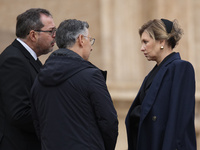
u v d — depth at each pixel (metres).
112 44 28.98
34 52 10.41
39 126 9.09
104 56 29.16
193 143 8.90
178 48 27.48
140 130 9.19
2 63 9.73
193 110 8.93
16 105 9.39
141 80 28.56
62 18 32.50
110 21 29.06
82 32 8.82
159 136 8.97
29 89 9.74
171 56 9.40
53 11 32.69
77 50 8.81
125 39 28.75
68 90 8.30
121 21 28.83
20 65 9.70
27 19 10.21
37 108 8.81
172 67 9.15
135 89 27.75
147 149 9.20
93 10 31.39
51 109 8.40
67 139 8.23
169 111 8.84
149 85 9.55
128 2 28.77
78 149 8.16
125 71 28.64
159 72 9.26
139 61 28.73
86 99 8.31
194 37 28.59
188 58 27.53
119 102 27.47
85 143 8.22
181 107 8.85
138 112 9.58
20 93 9.52
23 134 9.90
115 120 8.45
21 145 9.87
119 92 27.64
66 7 32.41
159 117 9.04
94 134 8.35
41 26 10.23
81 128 8.25
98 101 8.26
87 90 8.27
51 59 8.66
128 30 28.73
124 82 28.27
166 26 9.34
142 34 9.52
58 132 8.28
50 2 32.78
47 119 8.46
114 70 28.80
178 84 8.90
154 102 9.16
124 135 26.81
